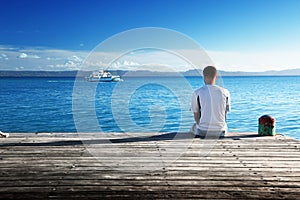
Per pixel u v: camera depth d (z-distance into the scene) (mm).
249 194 2154
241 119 12352
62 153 3322
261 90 35719
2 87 44500
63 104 19375
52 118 13156
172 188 2258
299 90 35594
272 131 4395
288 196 2123
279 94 28172
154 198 2092
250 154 3287
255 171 2666
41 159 3072
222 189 2242
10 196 2113
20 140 4055
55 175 2545
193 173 2605
